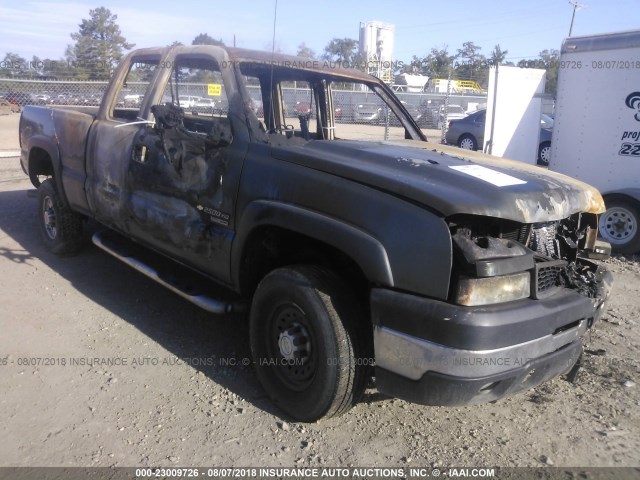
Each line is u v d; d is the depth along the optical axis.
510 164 3.71
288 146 3.43
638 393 3.77
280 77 4.45
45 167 6.41
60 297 4.96
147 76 4.89
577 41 7.71
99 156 4.85
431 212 2.72
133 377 3.73
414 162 3.17
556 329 2.92
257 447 3.08
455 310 2.61
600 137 7.56
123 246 5.07
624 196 7.24
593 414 3.51
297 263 3.59
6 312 4.62
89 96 14.46
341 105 5.50
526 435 3.28
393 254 2.77
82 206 5.32
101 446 3.03
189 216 3.90
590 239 3.61
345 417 3.38
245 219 3.42
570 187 3.32
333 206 3.01
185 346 4.18
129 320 4.57
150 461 2.93
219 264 3.71
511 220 2.84
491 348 2.61
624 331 4.77
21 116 6.53
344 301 3.03
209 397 3.54
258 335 3.46
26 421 3.22
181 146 3.85
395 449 3.11
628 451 3.15
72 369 3.79
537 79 11.12
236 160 3.55
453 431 3.30
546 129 15.48
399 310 2.74
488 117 10.84
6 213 7.76
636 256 7.29
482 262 2.59
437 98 20.30
